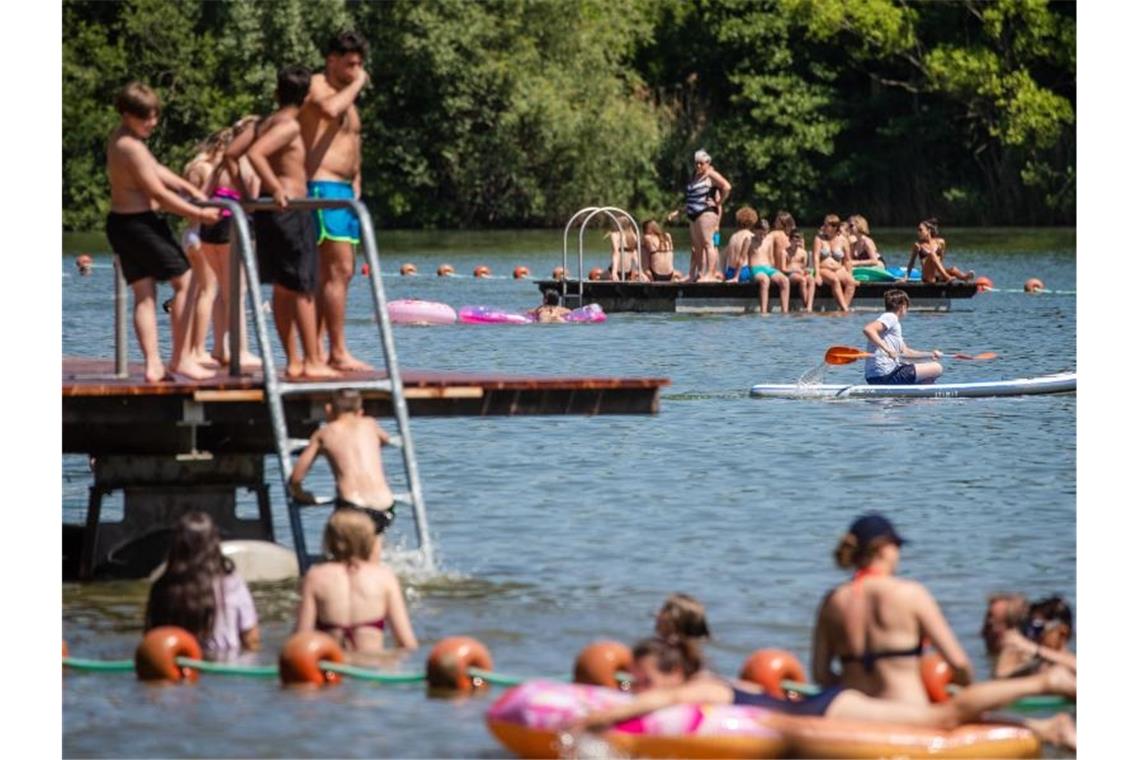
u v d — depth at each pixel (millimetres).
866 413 49875
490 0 157000
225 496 32781
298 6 150500
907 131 171000
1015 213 168125
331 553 25812
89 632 27297
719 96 177125
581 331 74812
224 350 35094
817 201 175500
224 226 33906
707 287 84500
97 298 90688
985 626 24828
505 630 26844
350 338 72188
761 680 22766
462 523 35000
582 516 35625
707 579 30062
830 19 163625
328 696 23438
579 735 20844
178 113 156375
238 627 25984
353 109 32094
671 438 45562
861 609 21688
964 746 20672
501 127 159875
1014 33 164000
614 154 160500
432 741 21641
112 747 21438
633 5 164250
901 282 85250
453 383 31406
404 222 166625
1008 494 37562
